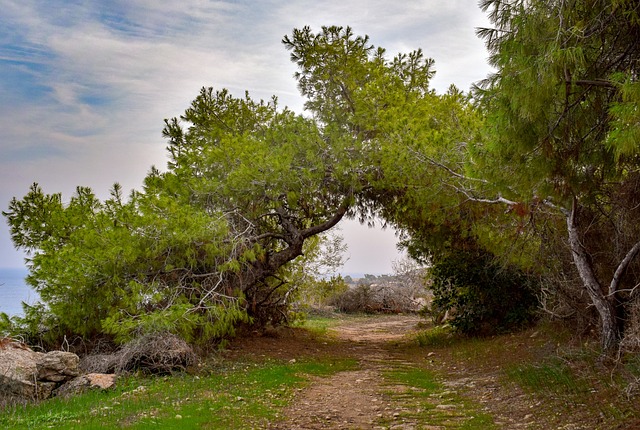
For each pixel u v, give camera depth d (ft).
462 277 62.44
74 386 36.27
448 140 50.57
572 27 24.03
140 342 41.96
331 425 28.12
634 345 31.45
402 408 32.37
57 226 53.67
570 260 45.19
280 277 71.26
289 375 43.42
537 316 59.26
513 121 25.79
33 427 26.18
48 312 46.96
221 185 55.83
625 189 34.58
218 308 48.60
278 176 54.08
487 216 54.60
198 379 39.93
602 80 24.35
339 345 66.80
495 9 25.90
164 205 50.08
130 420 26.89
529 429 25.88
